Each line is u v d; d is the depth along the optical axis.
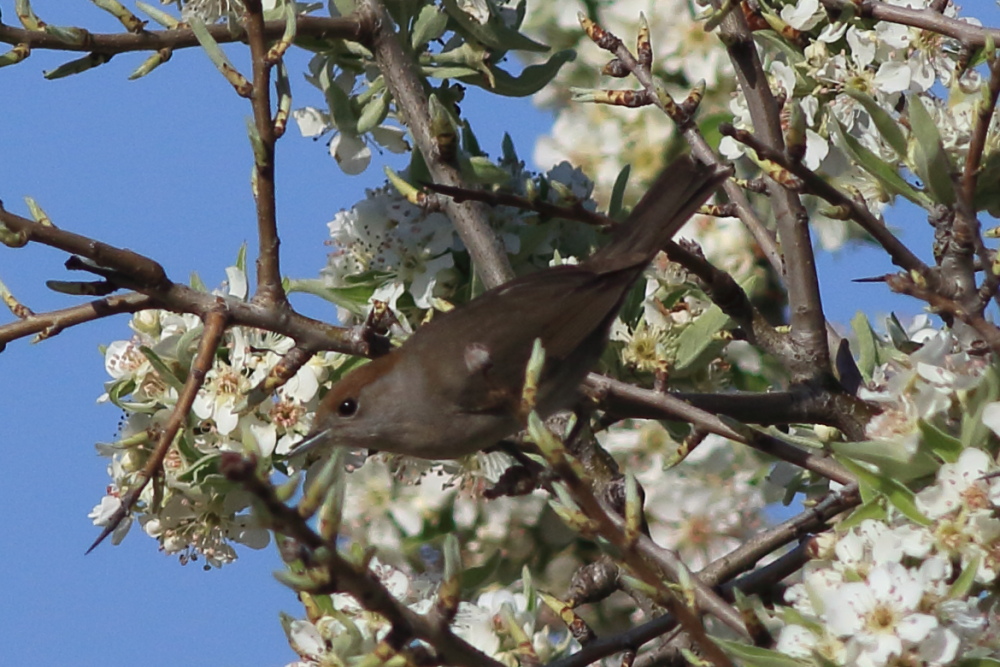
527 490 9.28
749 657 7.09
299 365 9.27
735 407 9.52
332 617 7.99
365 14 10.66
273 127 8.84
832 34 10.38
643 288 11.45
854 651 6.97
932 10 9.94
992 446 7.93
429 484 13.24
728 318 11.09
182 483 9.78
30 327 8.45
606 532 6.22
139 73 9.73
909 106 9.09
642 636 8.45
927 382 8.32
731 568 9.30
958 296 7.90
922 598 7.11
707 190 9.81
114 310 8.61
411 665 6.23
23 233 8.18
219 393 9.80
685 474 14.01
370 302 10.73
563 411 9.68
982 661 7.07
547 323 9.45
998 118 9.52
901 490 7.91
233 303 8.85
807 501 9.74
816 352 9.65
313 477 10.08
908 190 9.49
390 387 9.52
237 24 10.41
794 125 8.05
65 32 9.37
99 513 10.13
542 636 9.37
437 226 10.92
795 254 9.83
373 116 10.89
